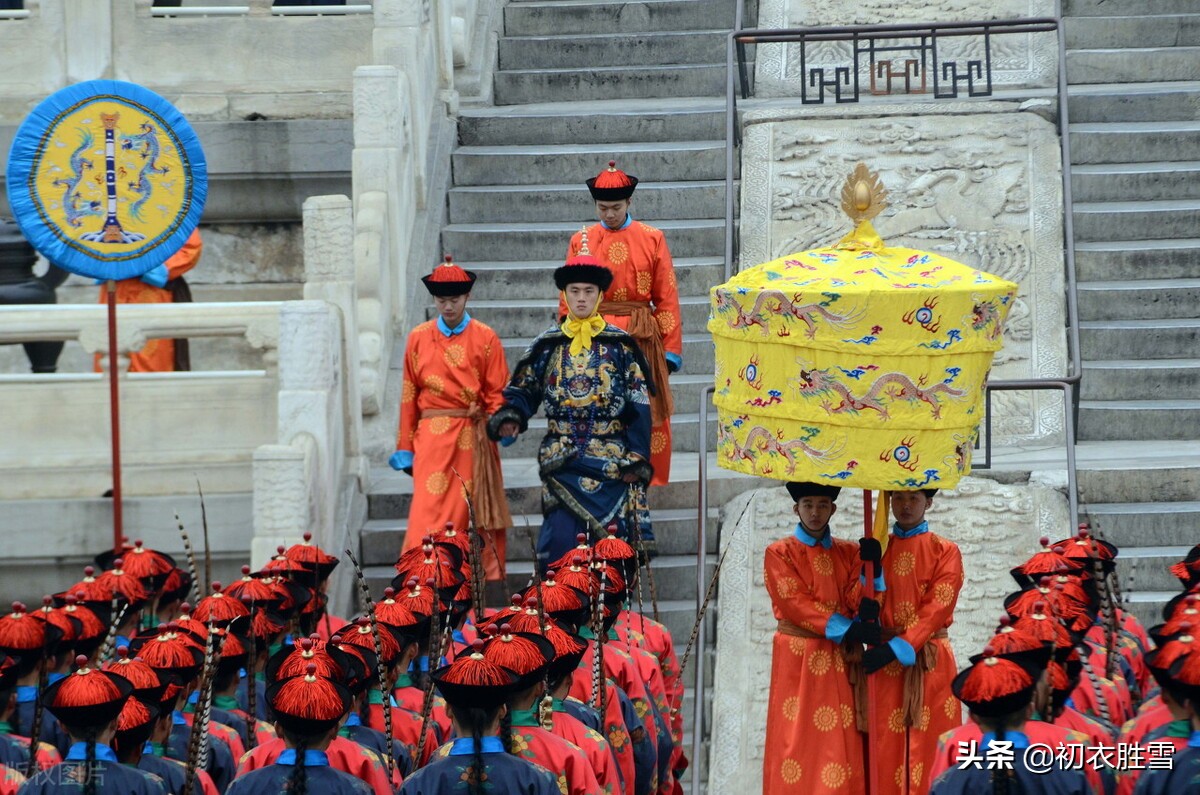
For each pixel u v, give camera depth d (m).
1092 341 41.16
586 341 32.16
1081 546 26.34
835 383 21.91
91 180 31.20
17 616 21.56
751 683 31.72
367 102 41.72
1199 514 34.34
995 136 45.47
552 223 46.66
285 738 18.62
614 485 32.00
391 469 39.16
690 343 41.91
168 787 19.45
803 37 47.28
